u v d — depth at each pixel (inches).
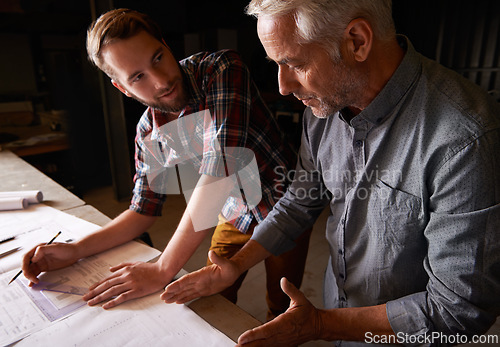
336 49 20.9
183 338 23.2
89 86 135.0
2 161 70.4
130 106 135.6
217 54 34.5
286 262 47.6
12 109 125.7
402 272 26.8
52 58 126.3
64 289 28.9
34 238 37.6
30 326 24.5
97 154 143.4
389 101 23.0
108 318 25.3
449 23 184.9
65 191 53.2
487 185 19.6
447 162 20.8
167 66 30.3
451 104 21.1
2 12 104.2
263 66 161.5
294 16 20.1
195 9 188.1
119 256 34.0
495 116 20.2
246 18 191.2
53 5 115.3
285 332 23.1
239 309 26.1
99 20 28.2
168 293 26.9
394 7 201.0
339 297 33.0
